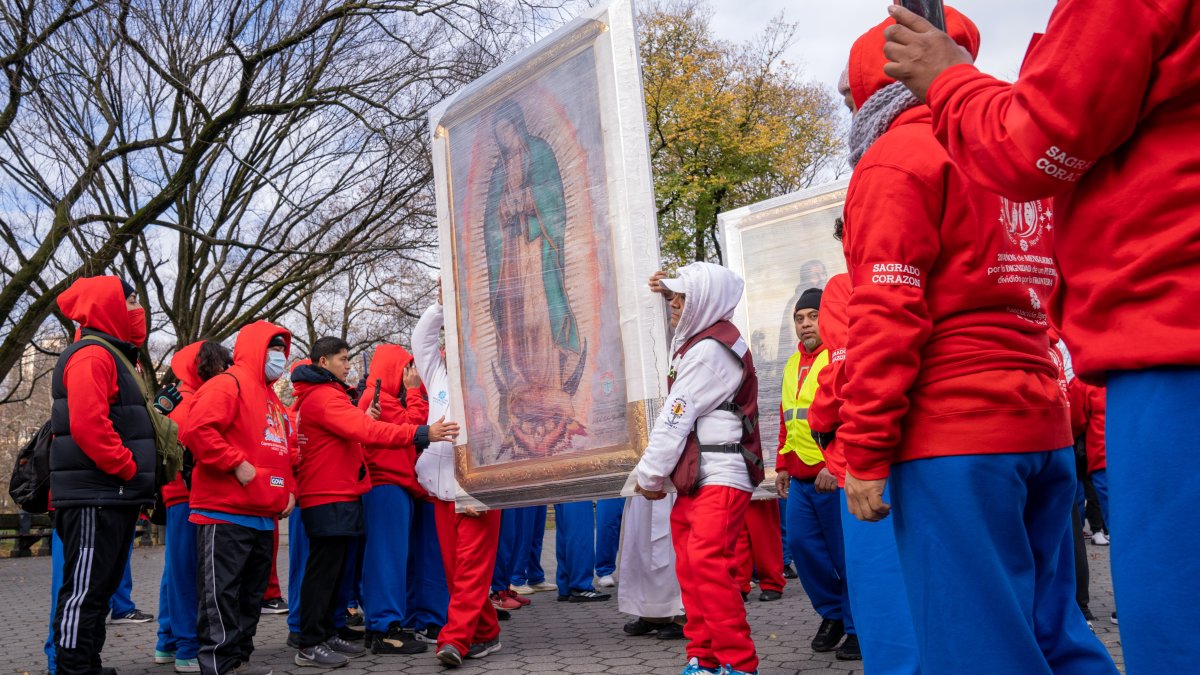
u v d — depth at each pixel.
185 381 6.46
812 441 5.22
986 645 1.95
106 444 4.92
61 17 13.49
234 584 5.06
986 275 2.10
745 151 26.33
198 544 5.12
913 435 2.10
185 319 20.19
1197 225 1.34
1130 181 1.42
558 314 4.48
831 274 7.47
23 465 5.47
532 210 4.63
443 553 5.74
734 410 4.29
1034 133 1.48
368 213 19.83
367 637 6.07
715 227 27.28
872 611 3.24
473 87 5.07
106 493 5.02
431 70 16.48
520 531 9.23
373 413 6.29
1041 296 2.22
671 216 27.25
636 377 4.07
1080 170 1.47
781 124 27.83
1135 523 1.37
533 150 4.63
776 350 7.64
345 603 6.50
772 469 7.36
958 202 2.10
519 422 4.68
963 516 2.00
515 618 7.37
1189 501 1.31
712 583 4.15
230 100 16.97
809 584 5.38
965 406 2.04
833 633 5.38
